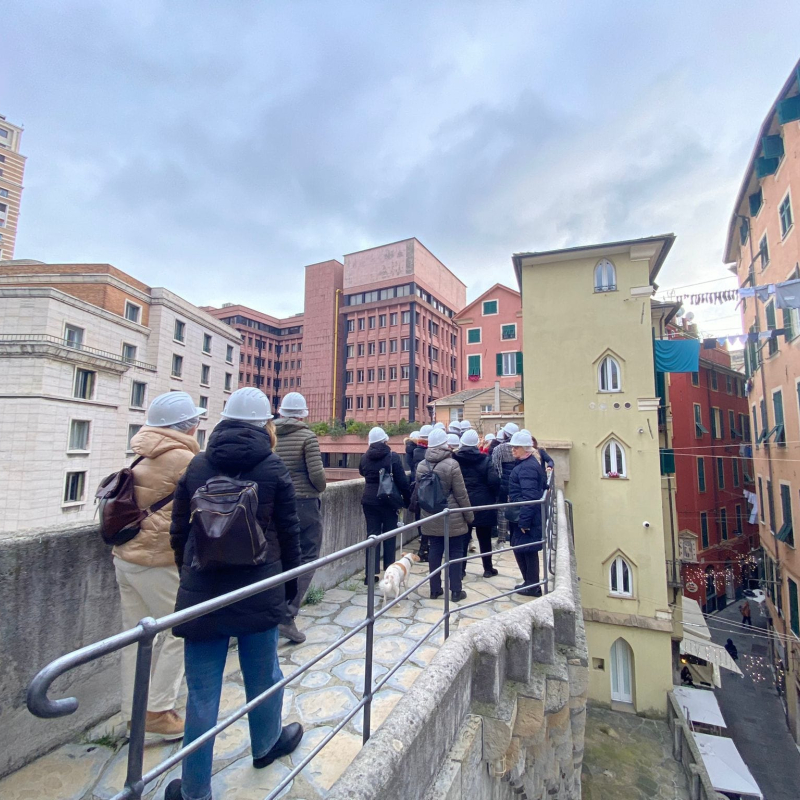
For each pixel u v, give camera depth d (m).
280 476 2.41
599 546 15.68
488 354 42.97
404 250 55.34
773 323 17.09
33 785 2.33
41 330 26.11
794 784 13.41
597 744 13.26
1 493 23.64
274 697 2.45
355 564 6.77
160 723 2.63
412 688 2.59
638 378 15.77
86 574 2.83
